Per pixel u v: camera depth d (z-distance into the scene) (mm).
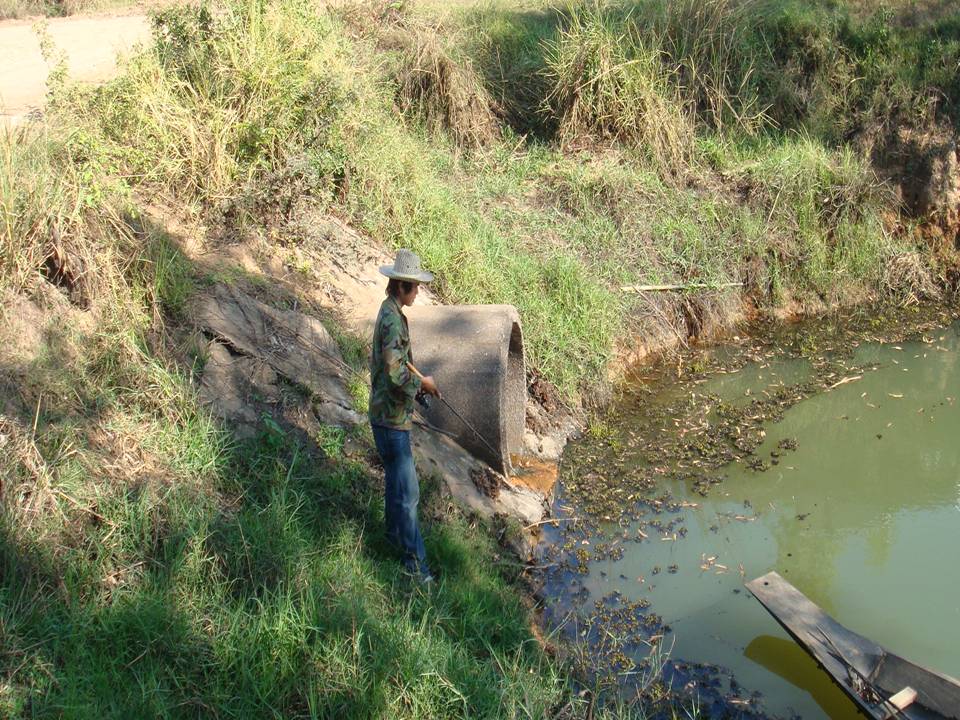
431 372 7266
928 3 14203
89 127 7629
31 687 4301
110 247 6453
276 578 5293
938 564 7254
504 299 9578
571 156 12211
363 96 9953
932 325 11625
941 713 5363
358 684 4836
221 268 7277
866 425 9328
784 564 7168
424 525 6414
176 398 5973
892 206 12773
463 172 11617
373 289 8438
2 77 11414
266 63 8711
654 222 11609
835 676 5602
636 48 12484
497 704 5027
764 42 13461
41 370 5562
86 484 5254
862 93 13281
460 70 12156
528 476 8008
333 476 6223
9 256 5883
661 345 10727
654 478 8320
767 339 11180
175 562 5121
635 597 6738
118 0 16875
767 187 12180
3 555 4734
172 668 4668
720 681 5957
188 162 7895
